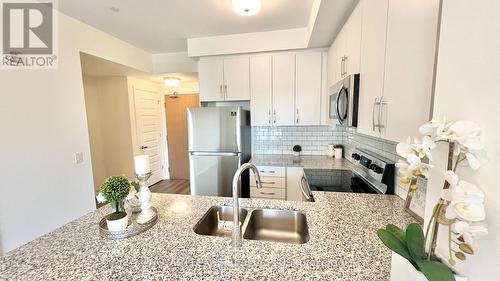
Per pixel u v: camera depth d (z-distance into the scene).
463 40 0.56
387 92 1.14
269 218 1.41
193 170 2.95
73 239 1.04
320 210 1.31
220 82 3.11
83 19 2.33
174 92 4.89
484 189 0.51
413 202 1.21
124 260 0.88
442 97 0.64
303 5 2.14
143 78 4.21
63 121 2.17
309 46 2.74
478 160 0.49
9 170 1.75
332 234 1.04
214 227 1.44
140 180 1.18
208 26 2.59
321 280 0.76
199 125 2.88
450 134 0.51
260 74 3.02
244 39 2.86
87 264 0.86
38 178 1.95
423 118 0.84
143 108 4.43
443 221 0.53
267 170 2.81
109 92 4.07
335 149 3.04
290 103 2.99
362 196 1.52
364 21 1.46
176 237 1.05
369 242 0.97
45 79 2.02
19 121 1.82
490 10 0.49
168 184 4.75
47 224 2.02
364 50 1.46
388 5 1.12
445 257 0.61
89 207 2.44
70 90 2.25
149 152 4.61
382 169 1.57
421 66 0.85
